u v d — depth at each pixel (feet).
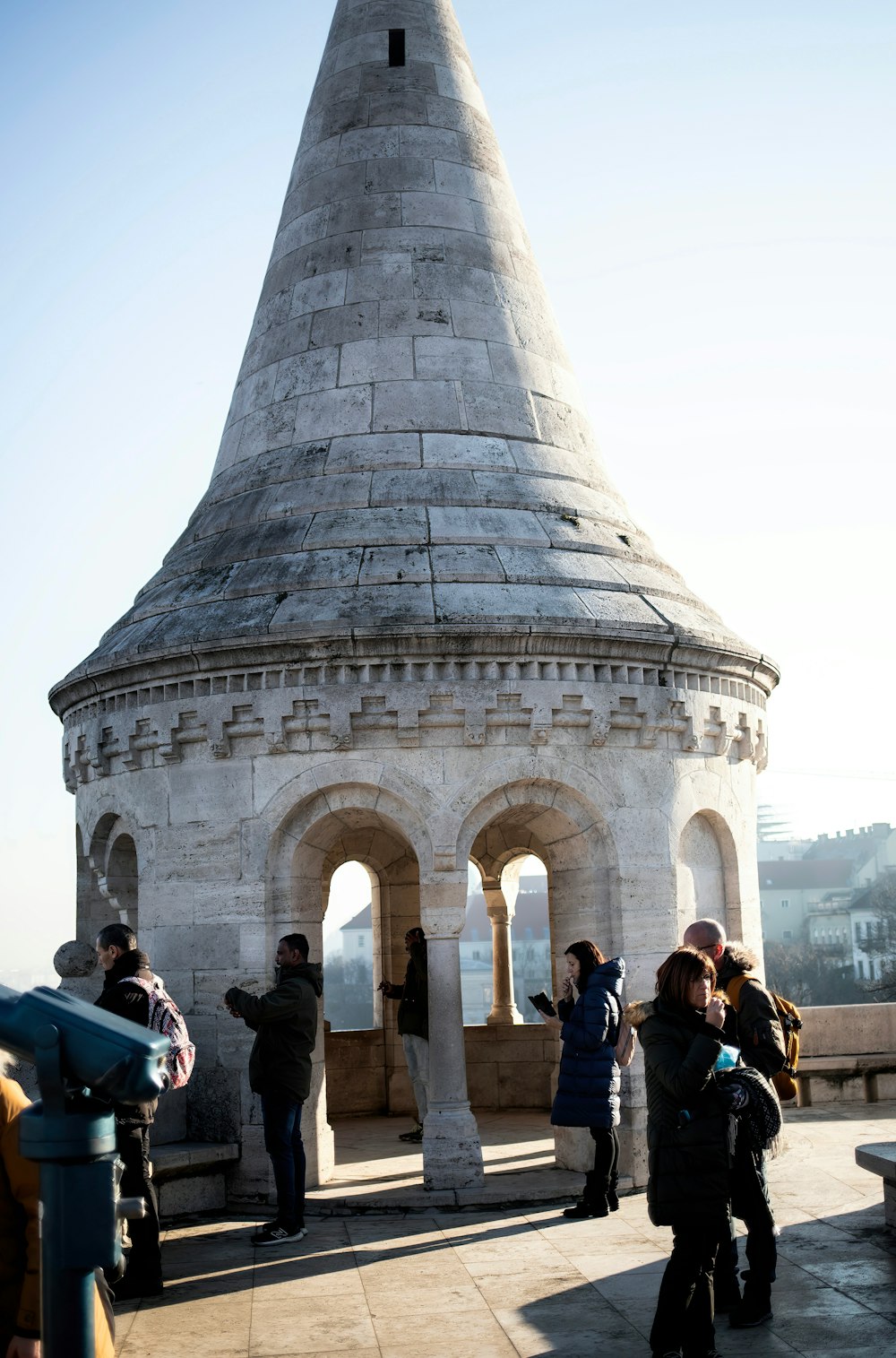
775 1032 26.12
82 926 50.93
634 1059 40.55
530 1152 45.34
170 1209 38.32
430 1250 33.01
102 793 46.50
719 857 46.39
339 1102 57.72
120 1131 29.32
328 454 47.70
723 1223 22.16
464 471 46.96
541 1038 57.36
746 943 45.68
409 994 48.52
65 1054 10.04
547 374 51.52
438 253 50.90
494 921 60.80
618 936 41.88
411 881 59.93
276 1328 26.84
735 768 46.91
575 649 41.81
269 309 52.85
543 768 41.39
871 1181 38.86
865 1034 56.80
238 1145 39.91
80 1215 10.19
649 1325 26.16
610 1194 36.35
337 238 51.62
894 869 358.43
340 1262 32.04
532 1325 26.45
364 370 48.96
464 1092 39.86
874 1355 23.79
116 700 45.29
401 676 40.93
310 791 41.01
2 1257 14.74
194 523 50.90
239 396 52.80
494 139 55.62
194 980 41.63
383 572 42.78
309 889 42.57
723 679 46.06
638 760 42.98
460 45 56.90
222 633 41.57
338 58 55.83
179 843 42.68
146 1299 29.09
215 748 41.91
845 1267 29.53
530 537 45.21
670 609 45.55
